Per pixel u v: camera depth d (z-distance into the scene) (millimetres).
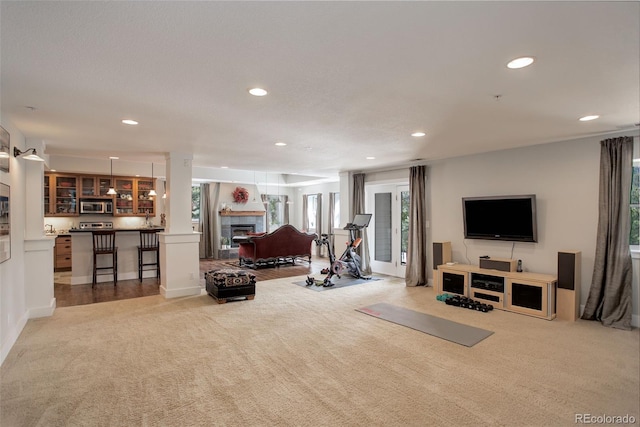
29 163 4320
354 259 7000
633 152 4020
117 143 4605
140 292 5723
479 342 3551
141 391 2598
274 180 11359
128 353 3279
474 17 1643
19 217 3945
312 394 2553
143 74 2314
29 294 4328
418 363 3066
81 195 7879
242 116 3336
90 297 5383
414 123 3633
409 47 1958
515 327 4000
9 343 3373
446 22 1687
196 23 1680
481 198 5371
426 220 6363
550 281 4297
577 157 4484
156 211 8680
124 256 6801
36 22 1647
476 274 5098
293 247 8578
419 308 4793
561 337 3686
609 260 4086
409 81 2473
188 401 2461
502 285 4777
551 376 2824
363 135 4195
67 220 7961
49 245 4445
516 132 4070
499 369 2949
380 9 1566
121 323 4141
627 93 2736
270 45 1920
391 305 4945
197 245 5602
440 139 4445
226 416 2281
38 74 2291
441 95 2768
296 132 4016
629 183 3994
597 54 2051
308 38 1843
